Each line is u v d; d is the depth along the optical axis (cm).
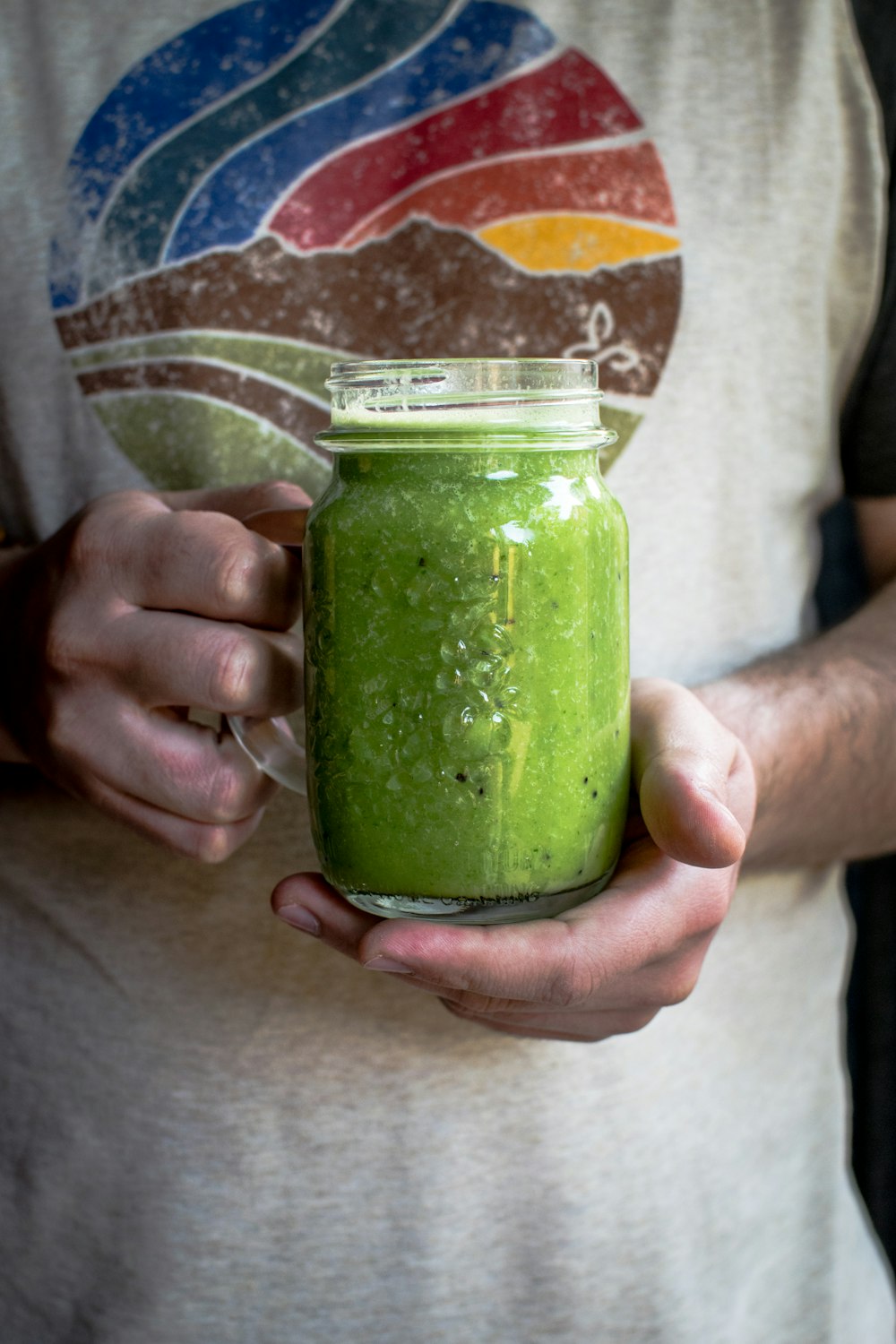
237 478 83
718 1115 90
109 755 62
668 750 57
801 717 83
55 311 83
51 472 86
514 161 81
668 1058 86
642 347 84
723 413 86
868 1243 105
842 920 102
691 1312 87
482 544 53
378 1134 82
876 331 93
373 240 81
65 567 62
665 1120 86
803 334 89
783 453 91
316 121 80
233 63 80
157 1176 82
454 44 80
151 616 60
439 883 55
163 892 83
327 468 83
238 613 59
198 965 83
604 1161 84
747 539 89
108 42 80
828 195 87
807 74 84
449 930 54
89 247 82
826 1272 98
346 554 55
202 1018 82
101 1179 84
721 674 90
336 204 81
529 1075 82
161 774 61
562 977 54
